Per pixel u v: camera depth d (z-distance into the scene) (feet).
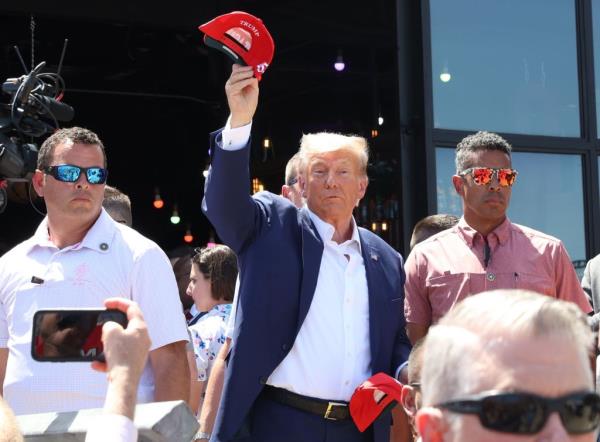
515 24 21.50
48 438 5.95
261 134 26.35
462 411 4.47
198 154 32.50
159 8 24.40
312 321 9.89
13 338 9.80
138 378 4.74
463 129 20.68
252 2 24.95
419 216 20.27
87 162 10.16
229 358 9.82
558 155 21.71
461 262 12.62
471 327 4.55
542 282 12.43
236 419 9.50
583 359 4.52
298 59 24.59
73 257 10.02
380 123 21.33
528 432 4.39
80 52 27.32
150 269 10.09
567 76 21.95
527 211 21.25
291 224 10.18
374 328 10.17
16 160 13.61
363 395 9.48
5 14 23.21
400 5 20.59
